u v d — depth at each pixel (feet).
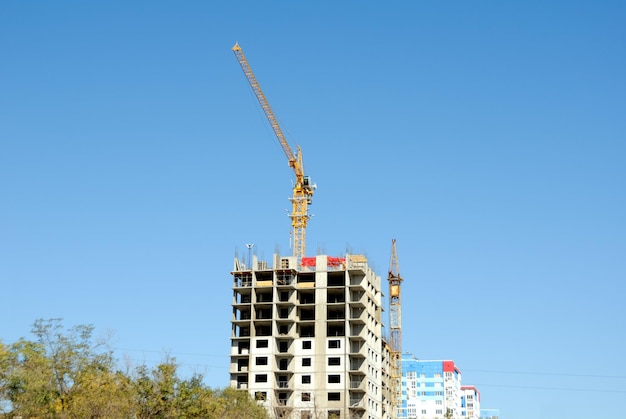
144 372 355.77
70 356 339.16
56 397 325.21
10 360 323.16
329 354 649.61
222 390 536.01
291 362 652.48
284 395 647.97
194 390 359.87
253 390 641.81
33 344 332.39
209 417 362.94
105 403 326.85
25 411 317.22
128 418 339.98
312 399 638.53
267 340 652.48
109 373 344.69
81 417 321.93
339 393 639.35
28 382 317.01
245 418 471.21
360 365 654.53
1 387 316.60
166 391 349.82
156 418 347.15
